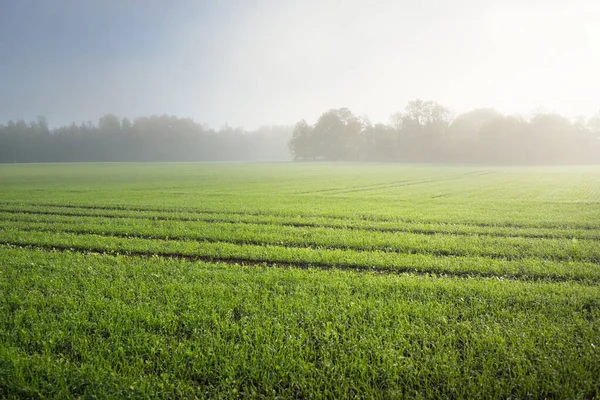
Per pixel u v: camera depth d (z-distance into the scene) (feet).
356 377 19.70
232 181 186.80
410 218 72.38
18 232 57.21
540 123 418.51
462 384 19.02
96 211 84.33
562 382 19.25
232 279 34.24
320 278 34.27
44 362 20.68
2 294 30.40
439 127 467.93
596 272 35.73
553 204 95.20
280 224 68.95
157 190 137.69
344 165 401.08
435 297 29.60
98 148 638.12
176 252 45.91
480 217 73.56
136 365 20.89
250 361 20.93
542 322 24.94
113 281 34.01
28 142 594.24
